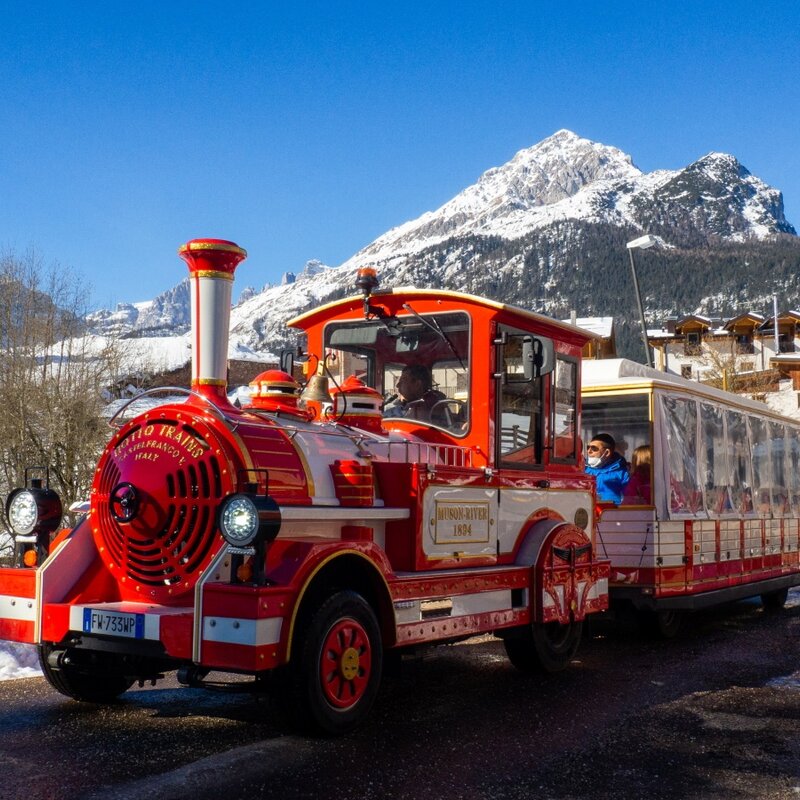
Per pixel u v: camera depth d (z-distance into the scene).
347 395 6.75
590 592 8.08
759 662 8.70
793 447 14.12
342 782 4.74
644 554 9.66
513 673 7.86
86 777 4.72
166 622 5.20
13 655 7.61
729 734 5.95
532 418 7.59
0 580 5.90
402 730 5.82
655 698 6.99
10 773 4.79
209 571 5.33
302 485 5.70
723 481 11.42
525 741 5.65
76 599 5.82
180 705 6.31
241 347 55.16
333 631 5.42
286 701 5.30
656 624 9.98
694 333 78.56
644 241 24.67
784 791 4.83
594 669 8.20
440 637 6.29
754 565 12.09
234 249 5.93
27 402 18.25
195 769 4.85
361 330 7.57
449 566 6.55
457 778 4.88
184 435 5.61
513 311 7.12
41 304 20.27
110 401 19.64
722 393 11.82
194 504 5.49
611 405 10.14
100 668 5.89
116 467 5.79
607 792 4.75
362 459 6.25
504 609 6.98
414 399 7.29
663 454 9.91
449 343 7.17
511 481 7.23
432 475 6.40
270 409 6.18
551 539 7.49
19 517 6.00
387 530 6.31
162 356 32.28
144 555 5.63
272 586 5.04
